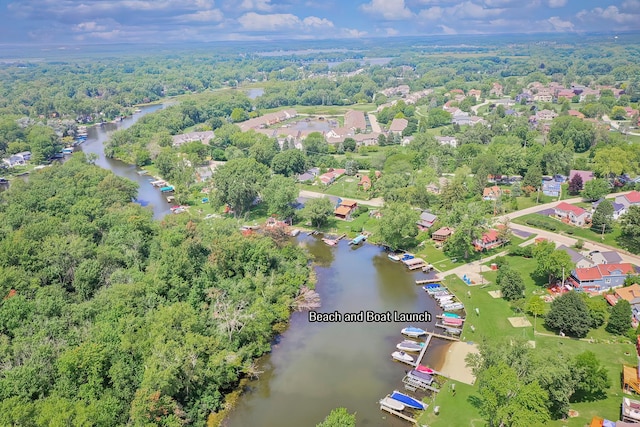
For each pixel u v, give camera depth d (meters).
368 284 134.00
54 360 85.00
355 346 106.44
